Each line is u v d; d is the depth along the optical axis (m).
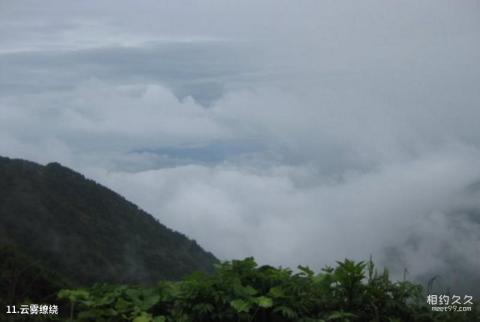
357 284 4.47
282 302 4.28
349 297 4.45
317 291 4.43
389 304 4.41
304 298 4.36
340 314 4.18
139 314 4.23
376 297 4.45
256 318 4.36
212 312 4.24
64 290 4.45
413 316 4.44
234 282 4.31
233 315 4.27
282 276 4.43
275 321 4.31
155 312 4.41
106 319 4.33
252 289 4.28
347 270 4.44
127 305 4.31
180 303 4.34
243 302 4.15
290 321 4.28
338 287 4.48
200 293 4.29
